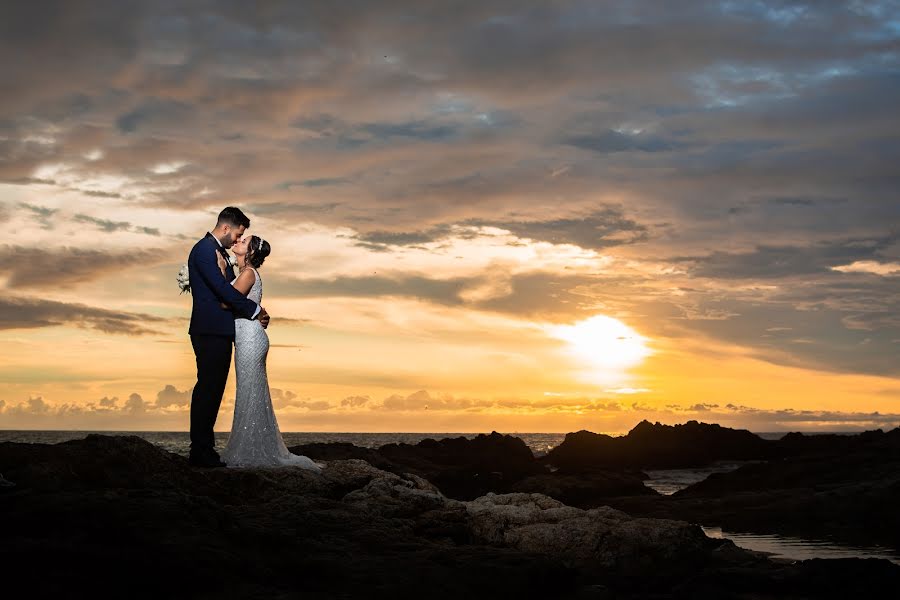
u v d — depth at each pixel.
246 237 9.62
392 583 5.68
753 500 18.94
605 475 26.00
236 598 4.95
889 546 12.91
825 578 7.25
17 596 4.56
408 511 8.37
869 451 25.81
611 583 7.38
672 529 8.38
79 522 5.58
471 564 6.17
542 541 8.22
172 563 5.13
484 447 36.38
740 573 7.39
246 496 8.25
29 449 7.59
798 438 49.19
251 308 9.31
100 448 7.99
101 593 4.75
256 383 9.54
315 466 9.65
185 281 9.54
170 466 8.13
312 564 5.77
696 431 49.28
